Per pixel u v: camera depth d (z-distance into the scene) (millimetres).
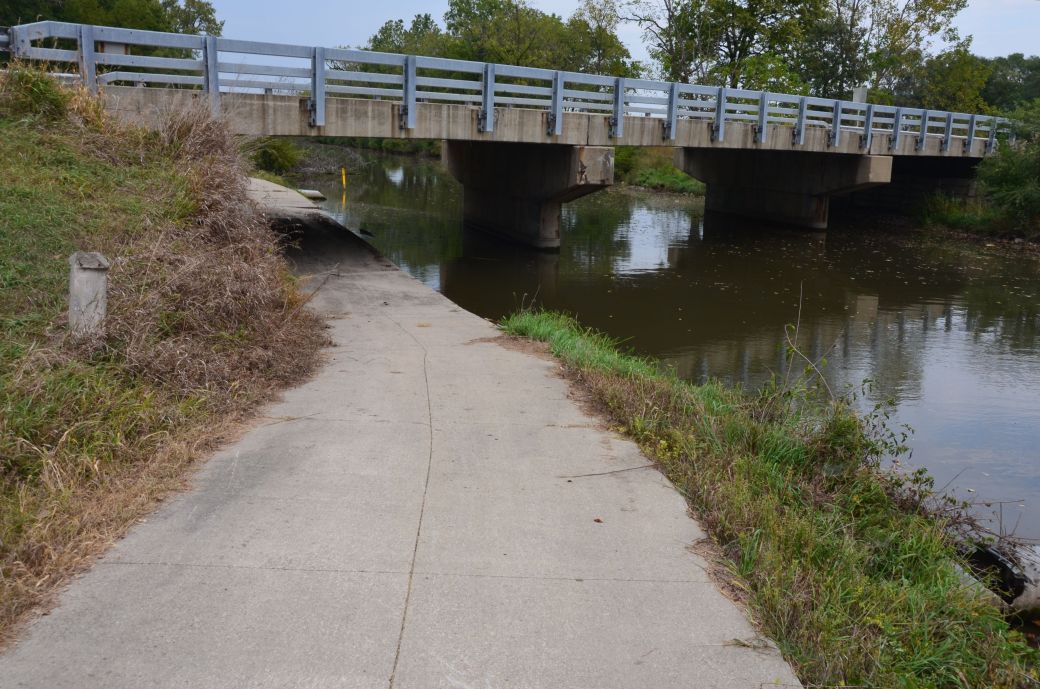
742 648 3277
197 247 7961
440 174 47000
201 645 3098
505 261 21141
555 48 51750
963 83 49750
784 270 21312
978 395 11055
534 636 3281
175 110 11266
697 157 34656
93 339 5699
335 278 12953
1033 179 28438
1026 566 5191
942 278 20938
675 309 16312
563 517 4438
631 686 3002
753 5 40844
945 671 3443
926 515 5711
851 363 12688
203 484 4602
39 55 12273
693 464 5309
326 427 5715
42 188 8227
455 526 4246
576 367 7723
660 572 3879
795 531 4336
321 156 52219
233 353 6664
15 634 3111
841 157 28125
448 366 7711
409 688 2916
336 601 3457
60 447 4520
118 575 3574
